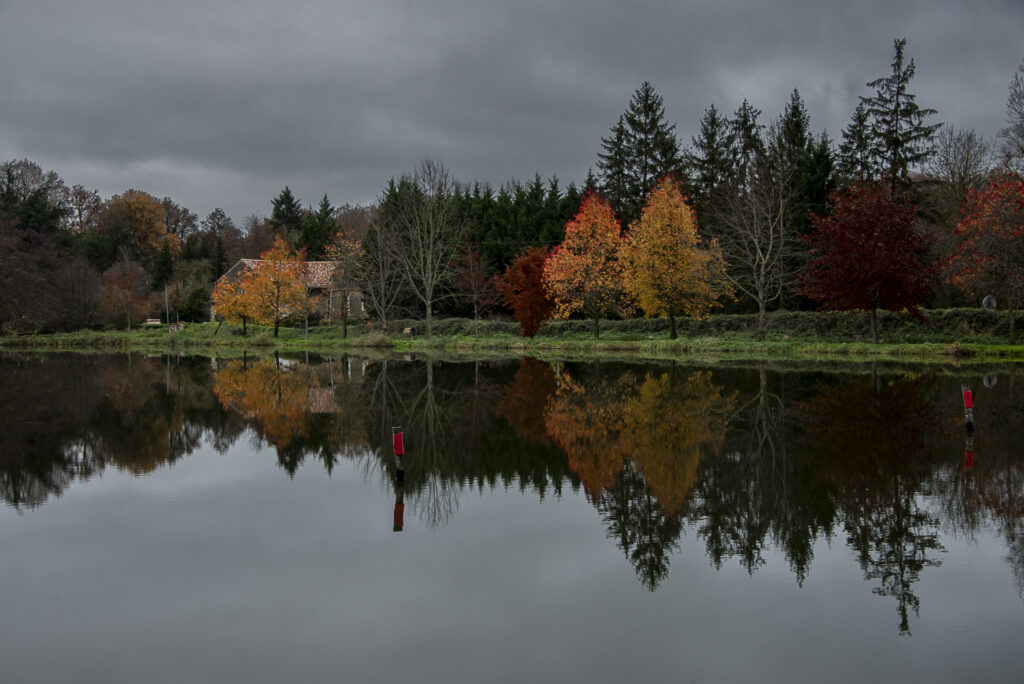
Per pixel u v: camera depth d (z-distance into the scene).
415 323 48.94
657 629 5.66
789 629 5.62
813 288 29.36
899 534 7.70
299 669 5.14
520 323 42.94
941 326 30.77
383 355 38.50
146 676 5.10
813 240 35.31
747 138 46.50
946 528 7.83
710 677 4.90
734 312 40.97
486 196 55.47
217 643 5.60
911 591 6.27
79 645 5.61
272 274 49.06
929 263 28.91
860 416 14.52
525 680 4.91
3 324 51.59
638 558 7.20
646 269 34.19
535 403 17.91
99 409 18.20
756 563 6.98
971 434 12.51
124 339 51.19
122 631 5.84
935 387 18.55
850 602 6.10
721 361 28.77
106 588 6.73
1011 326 27.62
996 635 5.46
